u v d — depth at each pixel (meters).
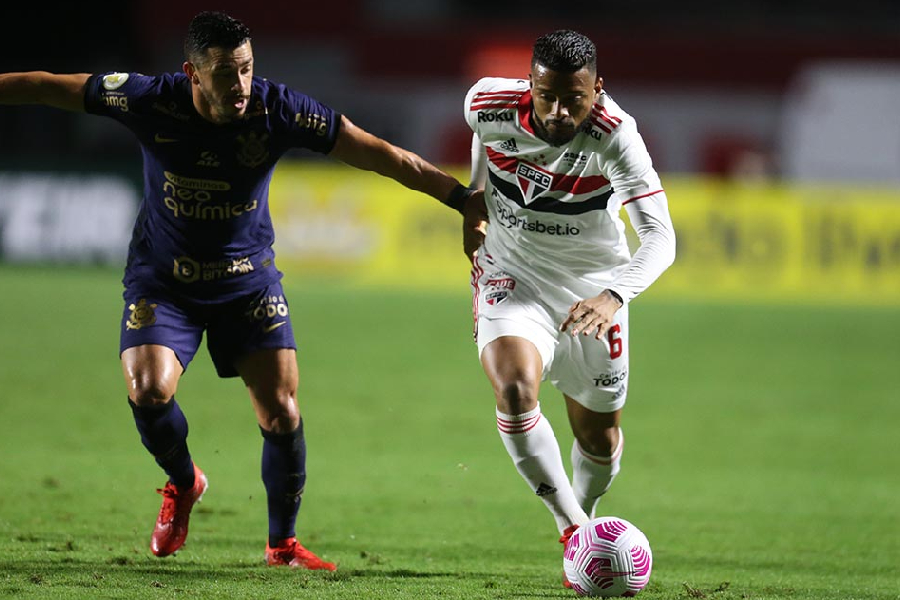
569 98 15.52
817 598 16.70
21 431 30.59
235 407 35.72
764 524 23.98
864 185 86.00
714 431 35.28
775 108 102.19
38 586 15.25
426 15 111.81
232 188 16.50
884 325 59.69
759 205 69.44
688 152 103.19
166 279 16.97
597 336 15.73
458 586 16.52
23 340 46.22
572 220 17.33
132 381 16.41
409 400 38.00
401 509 24.14
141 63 100.50
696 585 17.44
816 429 35.88
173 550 17.91
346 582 16.39
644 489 27.53
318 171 70.38
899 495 27.53
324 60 103.69
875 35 105.06
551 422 35.72
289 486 17.52
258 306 17.33
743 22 114.38
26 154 90.00
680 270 69.38
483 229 18.00
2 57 98.62
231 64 15.07
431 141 102.88
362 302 61.81
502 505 24.91
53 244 70.44
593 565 15.44
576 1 113.44
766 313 63.09
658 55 103.00
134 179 70.38
